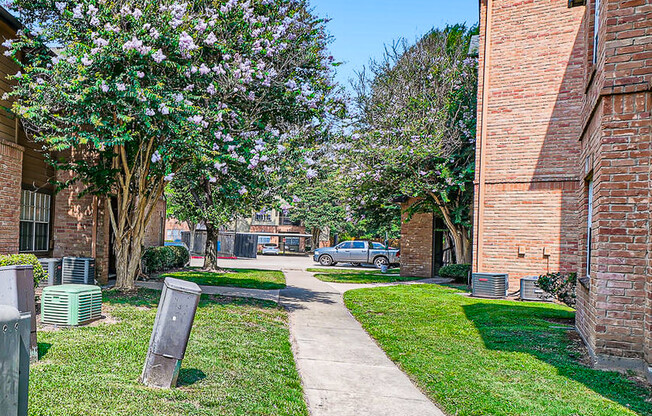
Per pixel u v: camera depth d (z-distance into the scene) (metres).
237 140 10.15
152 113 8.54
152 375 4.55
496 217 13.93
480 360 6.73
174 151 9.61
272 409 4.38
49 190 12.80
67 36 9.37
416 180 18.05
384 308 11.45
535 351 7.25
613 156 6.27
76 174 12.88
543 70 13.46
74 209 12.97
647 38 6.15
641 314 6.11
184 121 8.88
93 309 7.36
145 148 11.01
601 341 6.29
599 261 6.32
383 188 19.33
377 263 31.50
